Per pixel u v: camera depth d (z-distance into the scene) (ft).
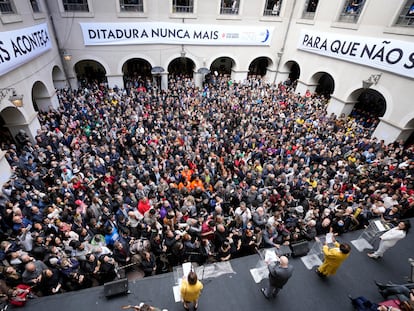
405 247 18.86
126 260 17.35
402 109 35.60
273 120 41.96
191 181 26.35
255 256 17.53
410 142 38.29
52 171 26.08
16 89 29.01
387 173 29.45
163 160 28.60
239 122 42.45
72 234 17.85
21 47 29.60
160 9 48.37
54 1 42.06
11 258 15.35
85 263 15.61
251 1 52.06
